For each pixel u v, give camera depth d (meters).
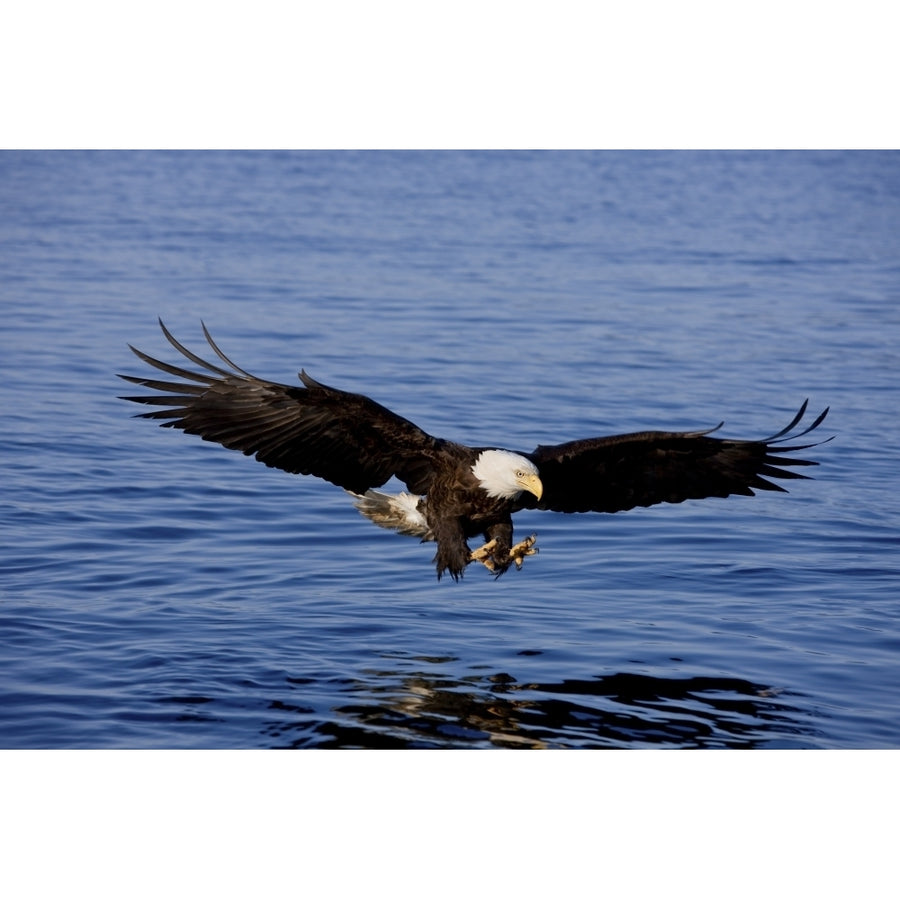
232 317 25.81
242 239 35.50
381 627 11.72
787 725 9.81
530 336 24.80
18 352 22.50
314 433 10.54
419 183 49.09
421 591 12.71
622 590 12.80
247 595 12.44
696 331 25.78
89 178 49.72
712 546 14.09
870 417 19.77
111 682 10.37
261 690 10.30
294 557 13.55
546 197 46.06
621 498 11.44
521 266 32.31
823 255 35.38
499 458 10.62
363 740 9.48
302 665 10.82
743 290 30.17
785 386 21.58
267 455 10.44
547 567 13.49
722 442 10.98
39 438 17.62
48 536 13.80
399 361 22.42
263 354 22.67
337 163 55.16
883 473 17.00
